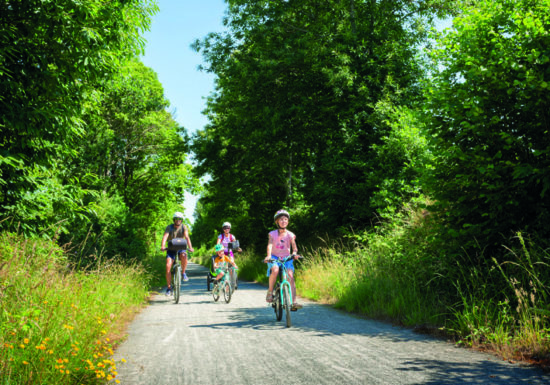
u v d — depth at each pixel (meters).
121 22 9.69
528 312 5.06
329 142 18.62
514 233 6.23
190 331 6.61
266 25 19.08
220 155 26.08
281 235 7.54
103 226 18.14
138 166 34.50
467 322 5.58
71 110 9.38
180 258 11.18
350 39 16.52
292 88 18.66
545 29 6.07
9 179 8.66
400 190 12.55
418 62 15.36
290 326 6.84
